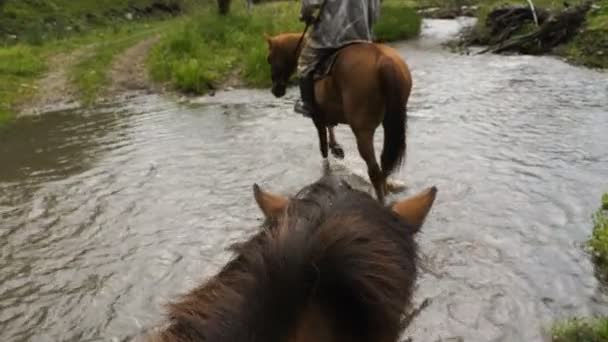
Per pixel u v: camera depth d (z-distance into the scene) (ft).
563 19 44.68
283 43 23.63
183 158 25.34
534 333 12.50
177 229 18.56
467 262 15.35
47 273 16.44
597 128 25.71
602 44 40.27
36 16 83.15
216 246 17.28
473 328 12.74
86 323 14.06
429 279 14.61
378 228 3.25
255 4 90.07
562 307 13.34
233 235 17.89
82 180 23.57
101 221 19.57
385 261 3.01
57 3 91.71
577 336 12.13
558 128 26.03
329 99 19.04
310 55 19.36
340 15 18.60
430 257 15.62
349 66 17.72
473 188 20.02
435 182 20.74
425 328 12.75
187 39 48.44
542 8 50.42
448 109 30.19
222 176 22.81
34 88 42.52
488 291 14.07
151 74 44.37
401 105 16.79
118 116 34.32
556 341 12.16
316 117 20.58
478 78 37.14
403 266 3.16
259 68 40.70
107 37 71.82
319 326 2.83
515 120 27.55
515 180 20.56
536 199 18.98
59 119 34.73
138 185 22.54
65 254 17.48
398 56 17.72
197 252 16.99
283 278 2.76
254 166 23.65
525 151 23.35
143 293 15.11
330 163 23.49
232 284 2.82
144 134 29.89
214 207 20.02
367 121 17.85
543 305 13.44
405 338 12.39
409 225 3.66
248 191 21.18
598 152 22.82
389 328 3.00
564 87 33.45
